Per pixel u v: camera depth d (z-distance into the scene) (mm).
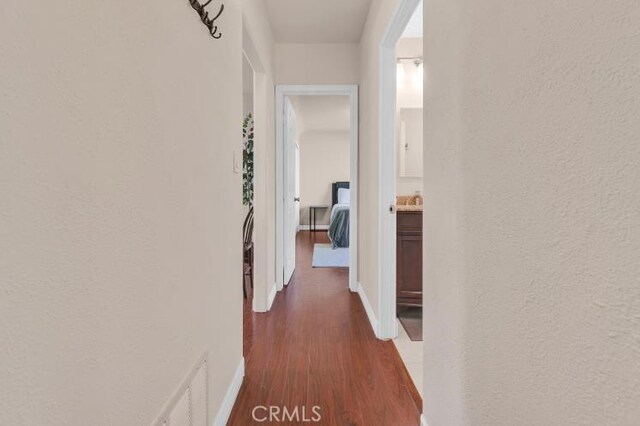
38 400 567
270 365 2074
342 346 2334
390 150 2420
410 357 2172
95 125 696
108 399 742
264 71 2900
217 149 1471
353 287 3584
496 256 872
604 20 541
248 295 3520
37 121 559
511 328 809
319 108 6129
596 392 569
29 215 545
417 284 2799
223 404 1542
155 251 937
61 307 612
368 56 2938
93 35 688
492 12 879
